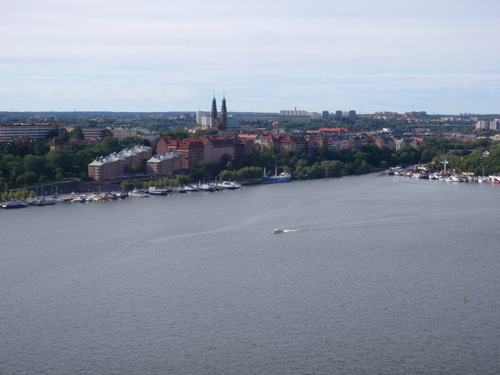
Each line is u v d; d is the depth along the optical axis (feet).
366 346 599.57
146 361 573.74
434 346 598.75
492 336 618.44
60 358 579.07
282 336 620.08
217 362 571.28
